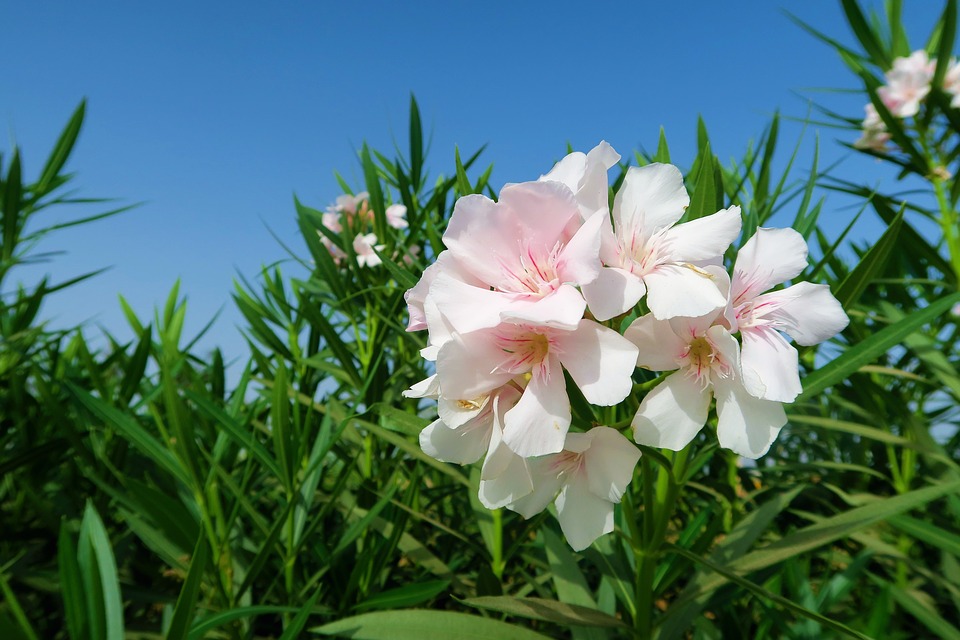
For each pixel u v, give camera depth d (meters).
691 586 0.25
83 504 0.37
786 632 0.28
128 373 0.37
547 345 0.19
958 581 0.33
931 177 0.40
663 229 0.20
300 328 0.46
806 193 0.27
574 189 0.20
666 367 0.19
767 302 0.20
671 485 0.22
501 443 0.19
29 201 0.45
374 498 0.40
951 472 0.35
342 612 0.30
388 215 0.47
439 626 0.23
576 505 0.20
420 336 0.39
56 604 0.35
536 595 0.37
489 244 0.19
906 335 0.23
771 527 0.44
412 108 0.45
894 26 0.48
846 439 0.45
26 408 0.43
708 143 0.22
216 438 0.35
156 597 0.31
